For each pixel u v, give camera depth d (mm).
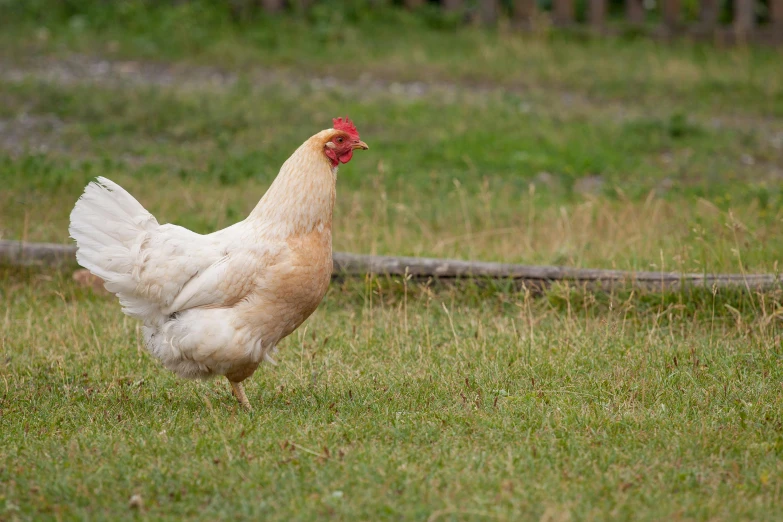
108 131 15883
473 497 5383
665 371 7809
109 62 20109
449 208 12961
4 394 7383
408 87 19875
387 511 5199
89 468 5812
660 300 9531
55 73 18969
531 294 9992
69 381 7832
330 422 6812
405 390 7496
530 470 5809
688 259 9953
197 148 15484
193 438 6379
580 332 8766
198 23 22344
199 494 5473
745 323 8930
